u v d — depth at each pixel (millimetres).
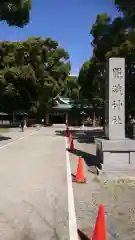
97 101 48062
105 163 13188
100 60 30031
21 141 30406
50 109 70375
